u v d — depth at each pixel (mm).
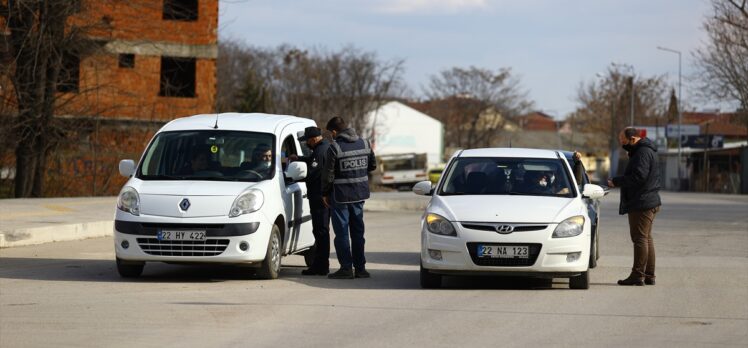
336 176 39688
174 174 39969
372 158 40750
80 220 60594
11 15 94000
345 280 39625
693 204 121250
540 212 35812
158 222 37281
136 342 25156
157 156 40750
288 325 27984
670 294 35688
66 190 109000
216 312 30250
